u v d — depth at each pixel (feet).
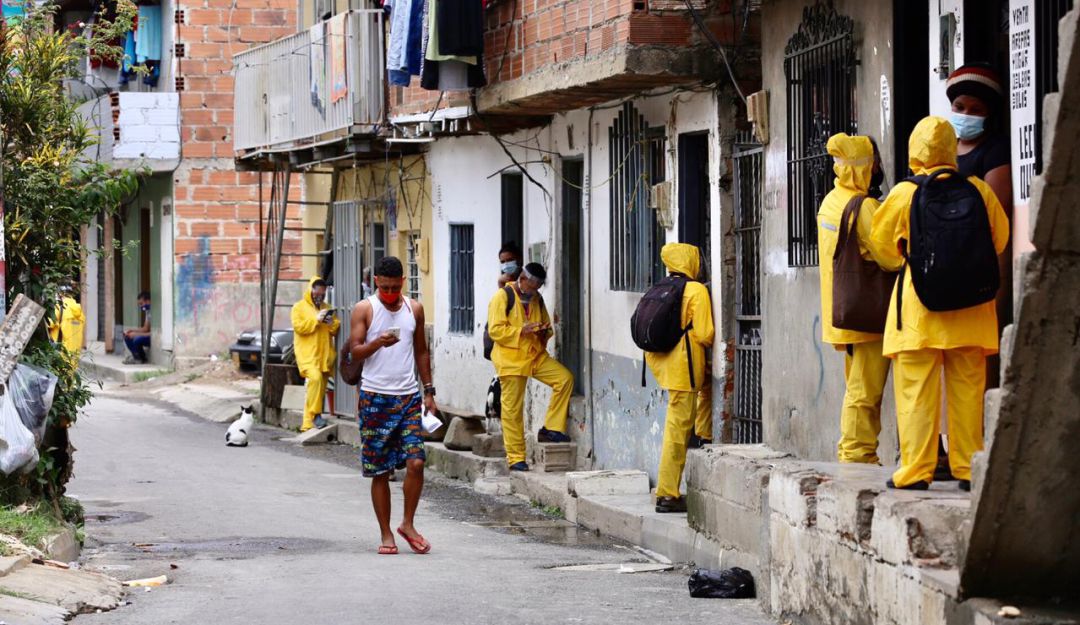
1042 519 25.00
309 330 87.97
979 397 30.22
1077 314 23.58
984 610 25.22
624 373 61.26
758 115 47.16
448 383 80.18
